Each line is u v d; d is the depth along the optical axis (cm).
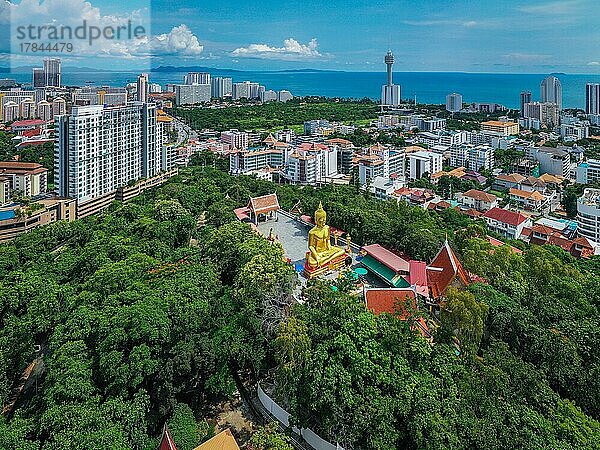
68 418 5809
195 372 7038
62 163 19088
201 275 8744
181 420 6525
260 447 5938
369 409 5841
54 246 13000
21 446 5594
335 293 7306
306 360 6375
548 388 6819
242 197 16262
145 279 8669
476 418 5959
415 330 6869
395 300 7781
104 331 6938
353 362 6175
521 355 7619
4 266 11006
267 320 7488
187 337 7112
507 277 9288
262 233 12975
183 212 13625
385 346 6462
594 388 7256
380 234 11612
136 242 11175
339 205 13312
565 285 9394
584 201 18425
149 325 6869
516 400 6538
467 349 7069
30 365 8856
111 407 6112
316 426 6531
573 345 7681
